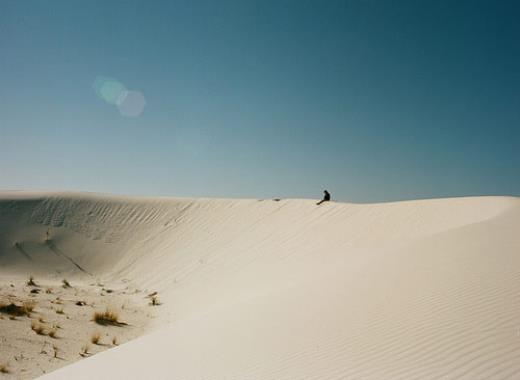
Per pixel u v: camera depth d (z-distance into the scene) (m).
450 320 4.37
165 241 25.92
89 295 16.91
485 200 17.02
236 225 24.75
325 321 5.27
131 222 29.28
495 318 4.18
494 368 3.28
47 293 16.58
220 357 4.94
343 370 3.85
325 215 21.19
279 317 5.97
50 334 10.17
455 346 3.80
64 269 23.00
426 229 15.03
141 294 17.59
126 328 11.62
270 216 24.19
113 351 7.00
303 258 16.12
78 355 8.98
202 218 27.86
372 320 4.89
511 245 6.71
